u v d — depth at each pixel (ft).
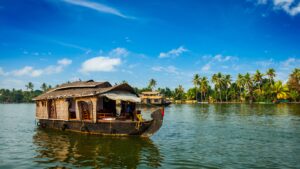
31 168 37.24
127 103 69.41
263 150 47.65
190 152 46.39
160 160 41.34
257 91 325.83
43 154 45.32
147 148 49.60
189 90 404.57
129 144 53.11
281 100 312.50
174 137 61.41
